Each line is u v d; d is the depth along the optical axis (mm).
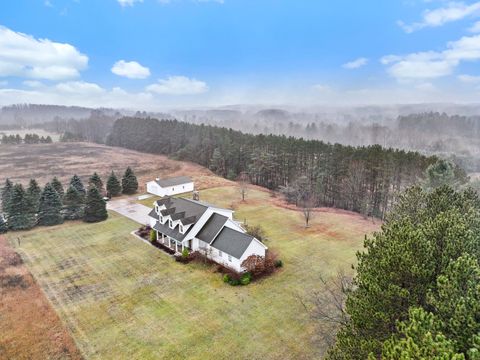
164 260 28625
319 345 17422
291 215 43469
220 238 28359
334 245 32594
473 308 7781
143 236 34688
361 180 49750
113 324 19547
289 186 54562
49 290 23641
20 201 37719
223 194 55031
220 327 19172
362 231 37188
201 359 16594
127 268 27141
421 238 10969
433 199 16984
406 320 9844
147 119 117750
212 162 76500
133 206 48312
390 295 10188
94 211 40594
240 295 22766
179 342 17891
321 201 54406
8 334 18672
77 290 23594
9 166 79375
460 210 15742
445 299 8648
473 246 11109
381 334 10227
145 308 21219
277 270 26750
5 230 36625
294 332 18625
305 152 60188
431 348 7070
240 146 73625
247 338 18172
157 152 105625
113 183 54656
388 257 10961
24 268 27312
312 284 24344
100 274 26125
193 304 21641
